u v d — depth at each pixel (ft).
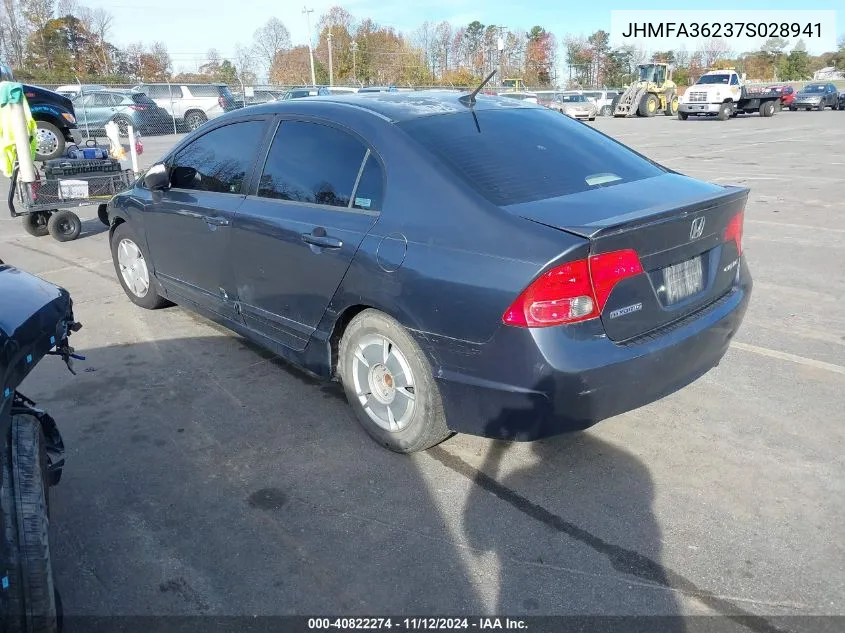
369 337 11.18
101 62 203.10
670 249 9.77
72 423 12.67
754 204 32.55
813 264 22.12
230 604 8.34
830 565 8.71
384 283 10.36
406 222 10.30
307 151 12.39
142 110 85.35
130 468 11.21
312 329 12.10
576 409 9.16
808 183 38.58
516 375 9.13
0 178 49.44
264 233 12.56
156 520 9.91
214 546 9.34
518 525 9.60
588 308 8.98
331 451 11.60
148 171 15.66
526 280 8.84
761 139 68.49
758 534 9.30
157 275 17.06
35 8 196.95
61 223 28.14
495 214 9.52
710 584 8.44
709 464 10.95
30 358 7.48
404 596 8.39
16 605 6.72
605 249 8.93
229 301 14.25
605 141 13.00
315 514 9.96
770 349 15.39
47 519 7.30
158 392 13.87
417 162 10.54
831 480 10.44
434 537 9.41
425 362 10.32
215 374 14.66
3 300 7.80
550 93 125.70
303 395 13.65
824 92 131.54
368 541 9.37
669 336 9.80
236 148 14.06
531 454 11.35
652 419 12.37
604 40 235.61
